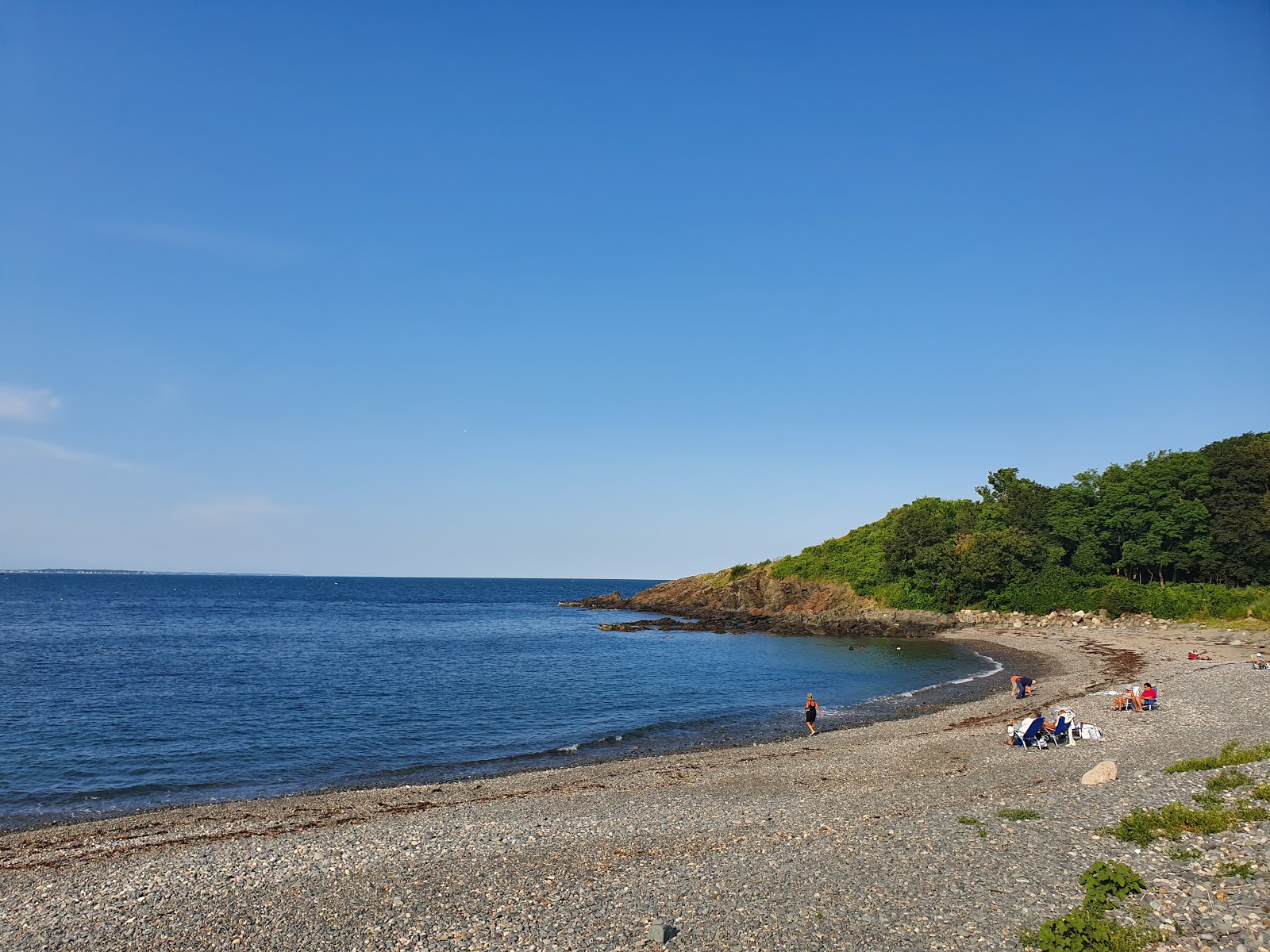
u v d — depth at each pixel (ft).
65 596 650.43
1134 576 290.15
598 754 115.75
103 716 141.90
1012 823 63.00
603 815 77.15
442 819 77.77
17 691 168.45
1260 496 244.63
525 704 159.74
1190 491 266.57
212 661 226.38
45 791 95.55
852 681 190.08
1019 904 47.01
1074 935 40.09
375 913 51.11
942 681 185.57
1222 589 242.37
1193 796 61.98
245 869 60.85
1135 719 107.86
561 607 549.13
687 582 494.59
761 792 85.71
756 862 58.03
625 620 424.87
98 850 69.97
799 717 143.54
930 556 314.76
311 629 352.08
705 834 67.82
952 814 67.82
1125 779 73.31
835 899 49.85
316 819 80.02
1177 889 45.37
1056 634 255.91
